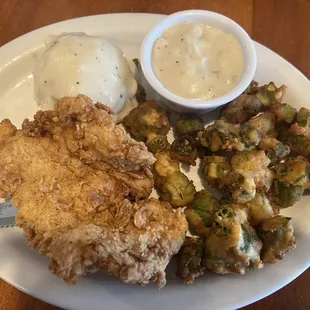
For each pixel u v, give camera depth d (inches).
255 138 9.2
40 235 7.9
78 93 9.3
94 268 7.7
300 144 9.5
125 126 9.9
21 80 10.4
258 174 9.0
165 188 9.1
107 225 8.2
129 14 10.7
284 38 11.6
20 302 9.3
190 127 9.5
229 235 8.2
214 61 9.3
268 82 10.5
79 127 8.3
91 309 8.4
